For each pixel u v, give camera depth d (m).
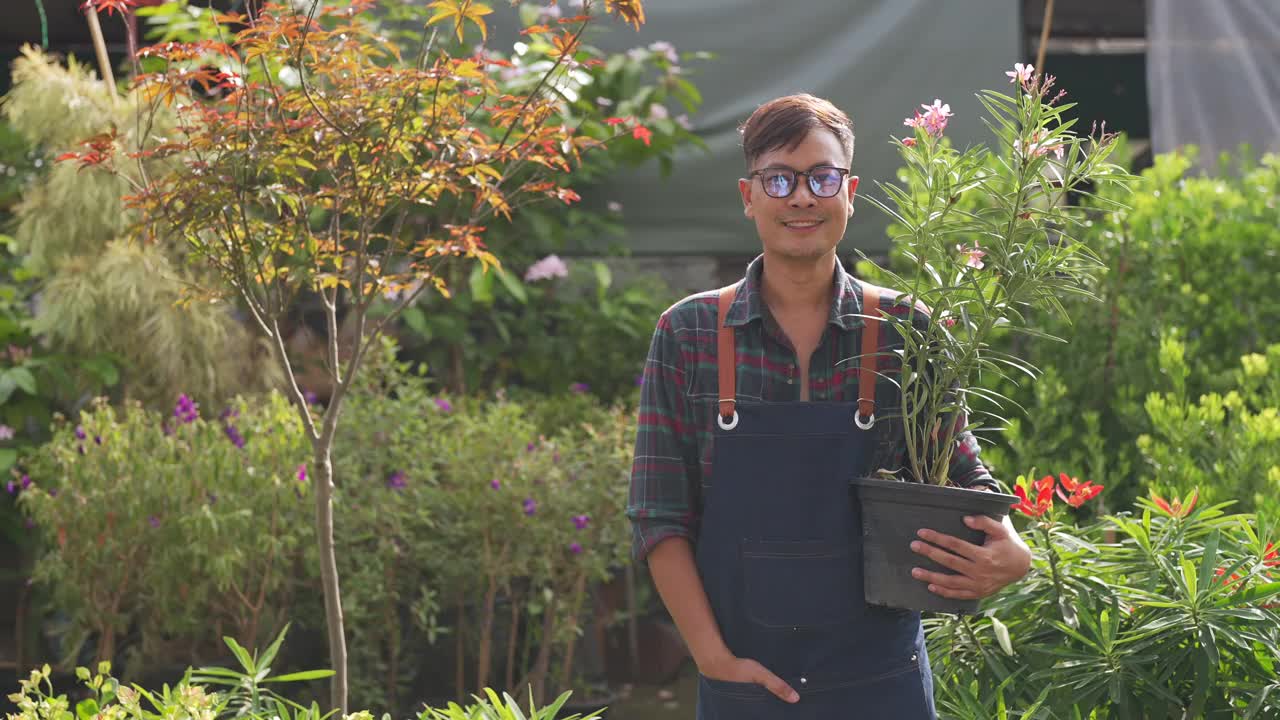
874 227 5.54
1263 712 2.29
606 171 5.62
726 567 1.84
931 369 1.93
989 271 1.93
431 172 2.57
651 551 1.87
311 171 2.76
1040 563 2.50
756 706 1.84
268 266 2.65
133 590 4.15
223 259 2.73
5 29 5.60
